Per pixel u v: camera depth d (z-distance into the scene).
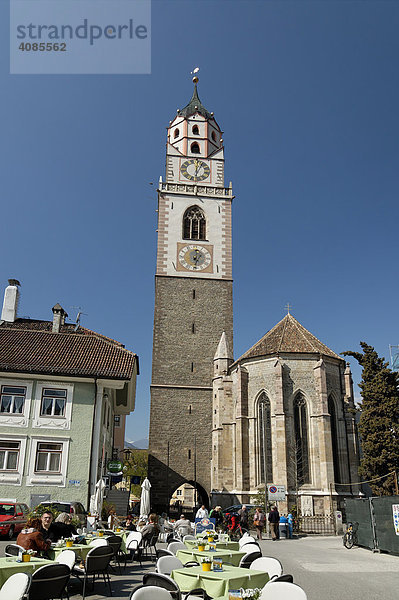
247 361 48.41
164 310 57.41
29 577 9.88
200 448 52.50
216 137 67.56
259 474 44.84
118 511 36.41
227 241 61.41
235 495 44.78
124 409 49.75
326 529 40.00
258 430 46.00
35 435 32.69
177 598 9.91
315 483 42.91
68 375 33.88
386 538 24.94
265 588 8.95
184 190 63.22
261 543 31.22
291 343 47.88
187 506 74.00
